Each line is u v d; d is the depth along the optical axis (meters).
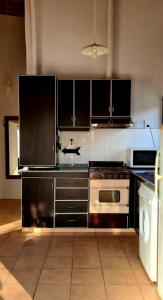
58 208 4.18
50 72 4.66
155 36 4.64
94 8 4.59
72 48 4.66
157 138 4.69
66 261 3.20
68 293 2.52
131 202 4.16
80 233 4.17
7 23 6.37
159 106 4.68
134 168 4.36
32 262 3.17
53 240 3.89
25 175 4.16
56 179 4.15
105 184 4.12
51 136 4.29
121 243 3.79
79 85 4.38
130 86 4.38
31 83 4.28
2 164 6.57
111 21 4.53
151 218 2.65
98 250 3.54
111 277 2.83
